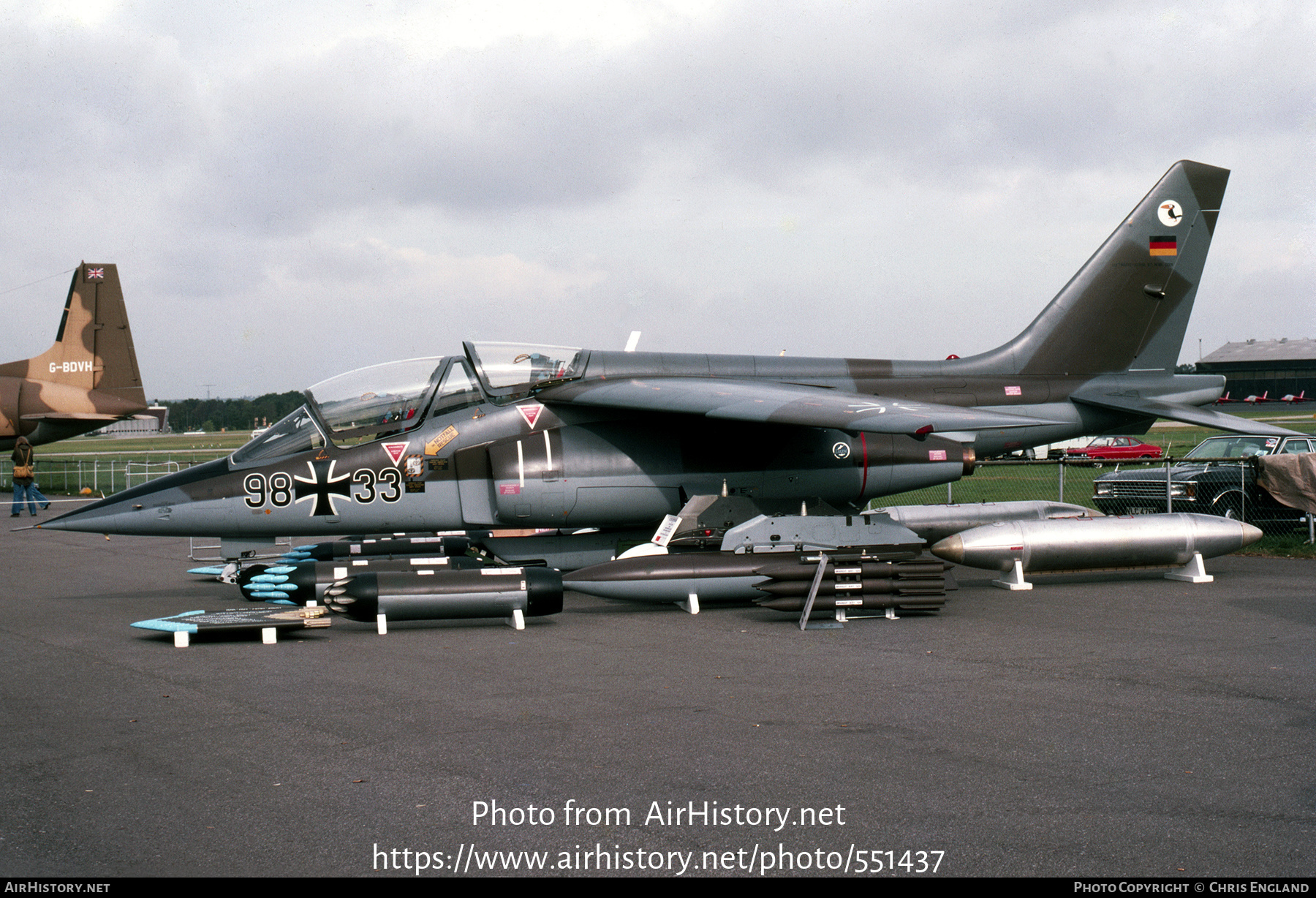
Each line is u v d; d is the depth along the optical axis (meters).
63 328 33.25
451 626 9.72
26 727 5.99
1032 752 5.37
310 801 4.69
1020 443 14.52
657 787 4.87
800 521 11.05
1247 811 4.49
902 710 6.26
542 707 6.41
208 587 12.76
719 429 12.48
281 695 6.76
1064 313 14.90
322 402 12.05
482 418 12.15
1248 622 9.44
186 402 134.50
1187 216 15.22
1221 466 17.22
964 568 13.77
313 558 12.27
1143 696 6.58
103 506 11.57
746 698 6.60
